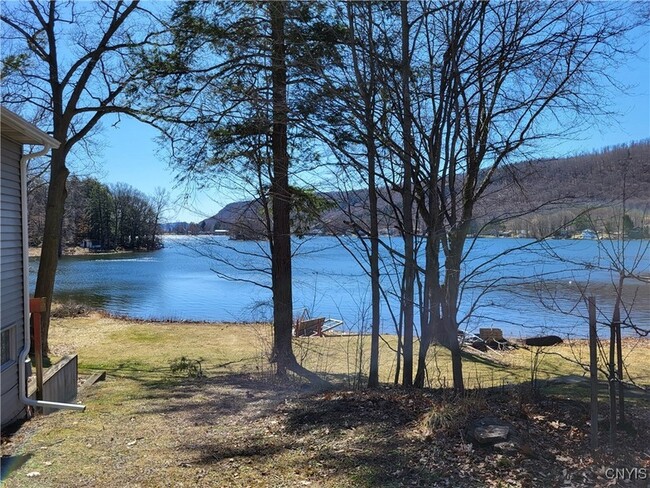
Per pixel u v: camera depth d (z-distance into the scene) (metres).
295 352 10.73
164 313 22.41
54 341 13.35
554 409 4.46
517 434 3.72
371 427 4.32
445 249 5.36
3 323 5.17
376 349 6.15
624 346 10.59
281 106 5.92
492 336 11.59
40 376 5.92
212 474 3.68
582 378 7.14
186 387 7.68
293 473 3.60
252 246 8.97
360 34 5.35
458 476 3.25
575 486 3.03
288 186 7.79
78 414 5.82
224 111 7.36
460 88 5.34
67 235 67.44
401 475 3.35
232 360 10.96
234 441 4.45
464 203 5.48
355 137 5.65
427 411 4.46
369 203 5.87
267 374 8.54
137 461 4.04
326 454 3.87
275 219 8.35
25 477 3.73
